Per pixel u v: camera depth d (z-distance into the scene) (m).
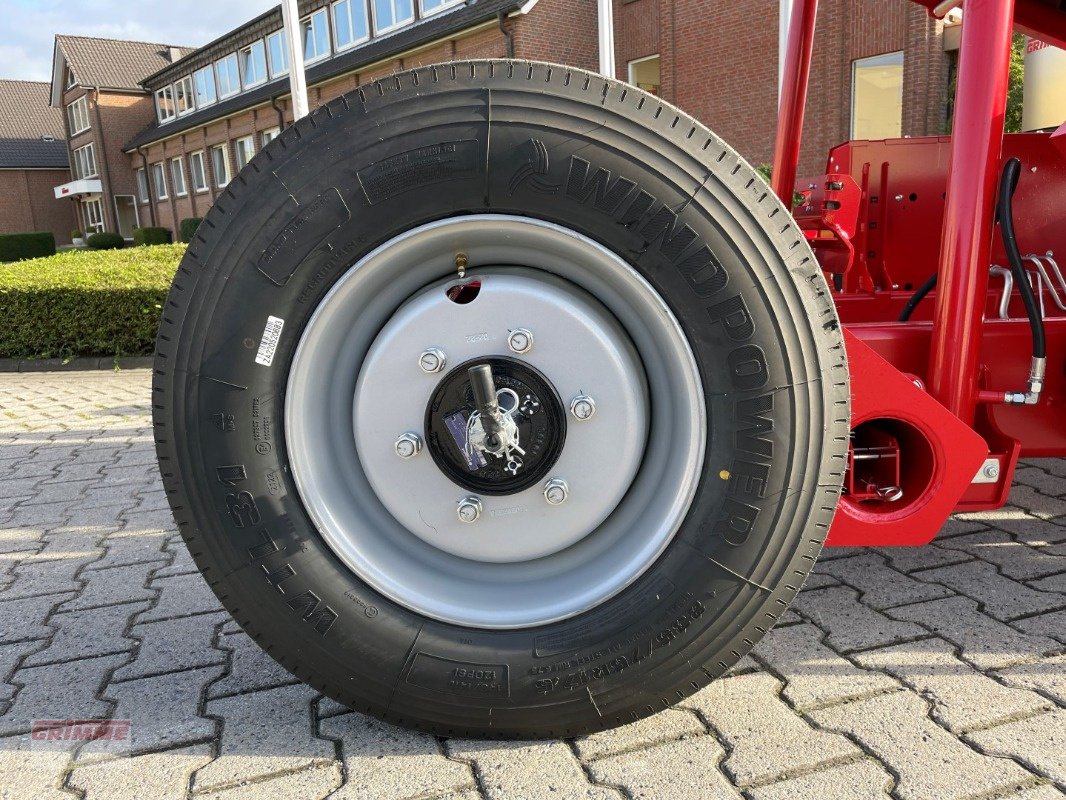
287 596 1.37
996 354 1.88
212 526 1.35
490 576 1.45
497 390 1.36
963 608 1.99
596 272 1.33
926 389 1.76
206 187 30.03
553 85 1.27
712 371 1.30
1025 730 1.47
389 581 1.40
